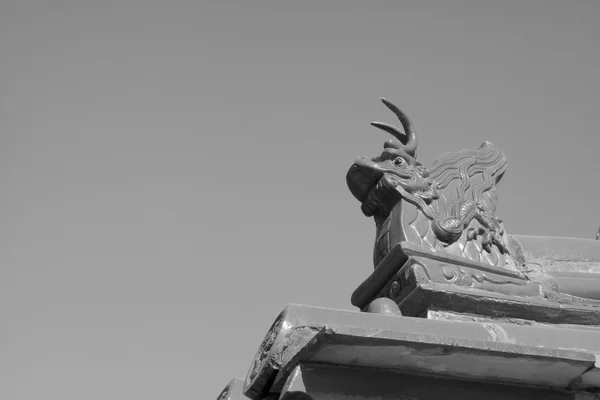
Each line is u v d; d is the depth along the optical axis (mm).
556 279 5488
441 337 3346
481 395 3633
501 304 5027
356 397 3391
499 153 6066
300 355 3312
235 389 4309
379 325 3629
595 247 5871
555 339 4043
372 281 5469
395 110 5977
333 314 3588
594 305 5250
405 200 5473
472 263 5223
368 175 5633
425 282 4992
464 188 5730
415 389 3527
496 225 5609
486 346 3398
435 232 5379
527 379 3680
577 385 3760
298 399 3350
